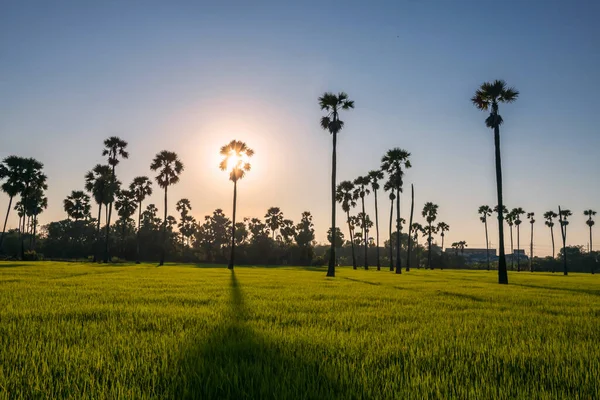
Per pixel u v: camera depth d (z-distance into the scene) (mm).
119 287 17453
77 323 7984
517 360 5637
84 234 114375
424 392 4000
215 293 15305
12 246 94750
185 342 6188
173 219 123750
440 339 7035
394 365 5102
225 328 7480
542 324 9008
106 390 3924
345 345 6230
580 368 5129
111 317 8828
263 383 4117
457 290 20062
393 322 8977
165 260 106438
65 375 4426
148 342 6262
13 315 8898
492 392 4105
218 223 145250
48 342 6129
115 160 71375
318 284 22969
